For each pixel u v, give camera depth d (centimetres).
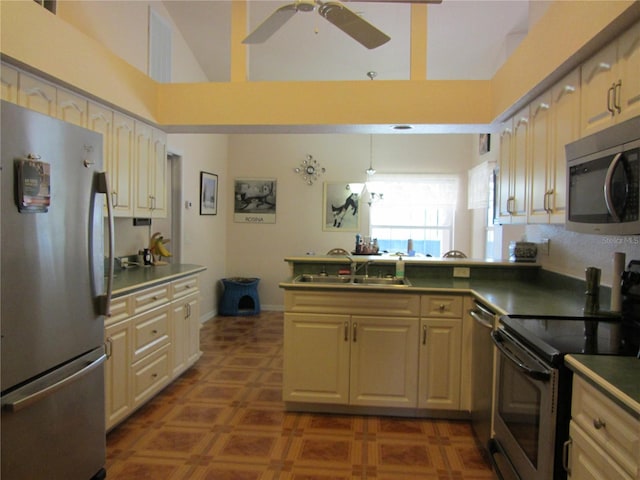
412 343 279
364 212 631
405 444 253
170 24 438
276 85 325
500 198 320
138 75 308
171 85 335
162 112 336
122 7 352
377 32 209
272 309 638
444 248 633
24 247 166
